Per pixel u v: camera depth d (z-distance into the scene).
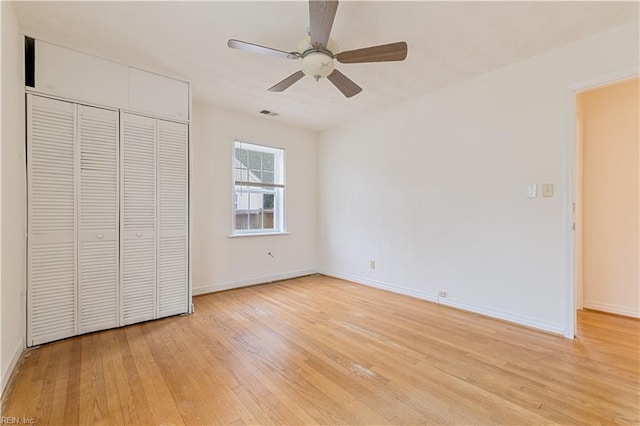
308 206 5.01
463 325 2.79
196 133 3.82
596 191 3.21
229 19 2.15
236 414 1.59
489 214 2.99
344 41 2.40
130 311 2.78
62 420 1.54
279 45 2.47
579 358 2.16
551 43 2.46
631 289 3.00
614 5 1.99
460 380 1.90
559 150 2.54
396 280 3.92
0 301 1.72
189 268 3.13
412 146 3.70
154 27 2.24
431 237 3.51
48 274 2.37
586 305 3.25
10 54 1.95
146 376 1.94
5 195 1.82
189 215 3.13
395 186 3.91
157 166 2.91
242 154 4.33
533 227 2.70
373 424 1.52
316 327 2.77
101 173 2.61
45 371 1.99
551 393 1.76
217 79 3.11
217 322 2.89
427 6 2.00
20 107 2.20
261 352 2.28
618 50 2.24
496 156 2.93
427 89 3.39
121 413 1.59
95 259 2.59
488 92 2.98
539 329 2.66
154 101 2.88
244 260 4.27
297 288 4.16
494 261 2.96
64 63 2.43
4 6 1.82
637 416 1.56
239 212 4.31
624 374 1.95
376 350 2.30
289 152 4.75
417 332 2.64
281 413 1.60
